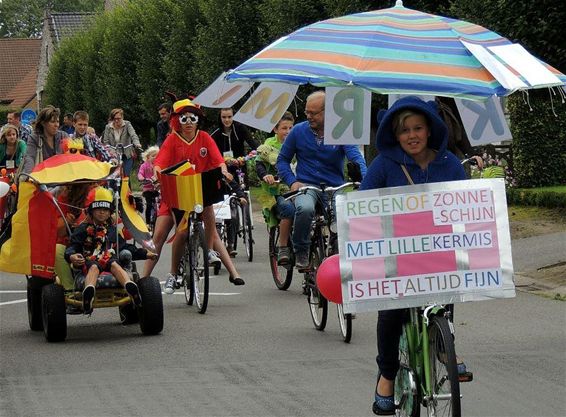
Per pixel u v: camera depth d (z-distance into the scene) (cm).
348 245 836
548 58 1839
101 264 1403
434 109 841
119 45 5922
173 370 1208
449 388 778
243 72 900
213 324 1507
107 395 1091
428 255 835
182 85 4769
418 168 846
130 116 6100
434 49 877
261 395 1073
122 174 1462
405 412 855
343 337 1357
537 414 979
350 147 1434
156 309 1420
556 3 1798
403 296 834
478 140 1010
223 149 2198
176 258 1672
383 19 915
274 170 1788
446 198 836
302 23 3177
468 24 938
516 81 851
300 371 1182
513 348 1273
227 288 1869
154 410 1024
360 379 1133
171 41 4769
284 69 875
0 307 1750
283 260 1633
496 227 839
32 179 1409
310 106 1445
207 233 1662
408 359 849
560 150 2998
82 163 1452
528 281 1791
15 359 1295
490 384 1097
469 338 1342
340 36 901
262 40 3509
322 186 1455
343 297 834
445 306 918
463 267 836
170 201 1606
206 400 1059
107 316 1627
